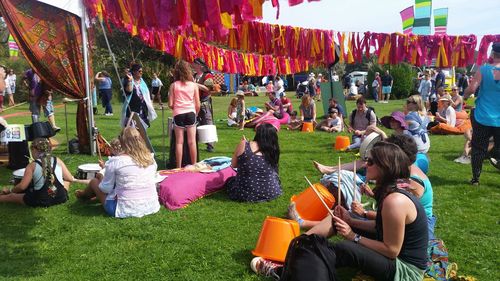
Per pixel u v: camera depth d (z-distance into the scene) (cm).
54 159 531
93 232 443
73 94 798
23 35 727
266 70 1246
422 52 1086
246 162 538
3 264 372
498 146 617
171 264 374
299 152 881
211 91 868
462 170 718
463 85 2267
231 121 1298
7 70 1970
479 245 418
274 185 550
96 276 354
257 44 959
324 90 1430
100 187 492
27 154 711
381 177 299
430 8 1086
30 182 514
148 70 2494
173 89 666
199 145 955
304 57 1051
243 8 367
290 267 307
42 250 401
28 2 724
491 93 599
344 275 356
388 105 2186
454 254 398
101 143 819
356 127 923
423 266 298
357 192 454
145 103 764
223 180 577
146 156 498
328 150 903
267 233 375
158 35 901
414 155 366
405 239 295
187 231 448
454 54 1078
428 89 1725
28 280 344
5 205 521
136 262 378
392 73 2683
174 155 698
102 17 759
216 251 400
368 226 346
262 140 544
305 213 454
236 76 3219
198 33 855
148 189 497
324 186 469
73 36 774
